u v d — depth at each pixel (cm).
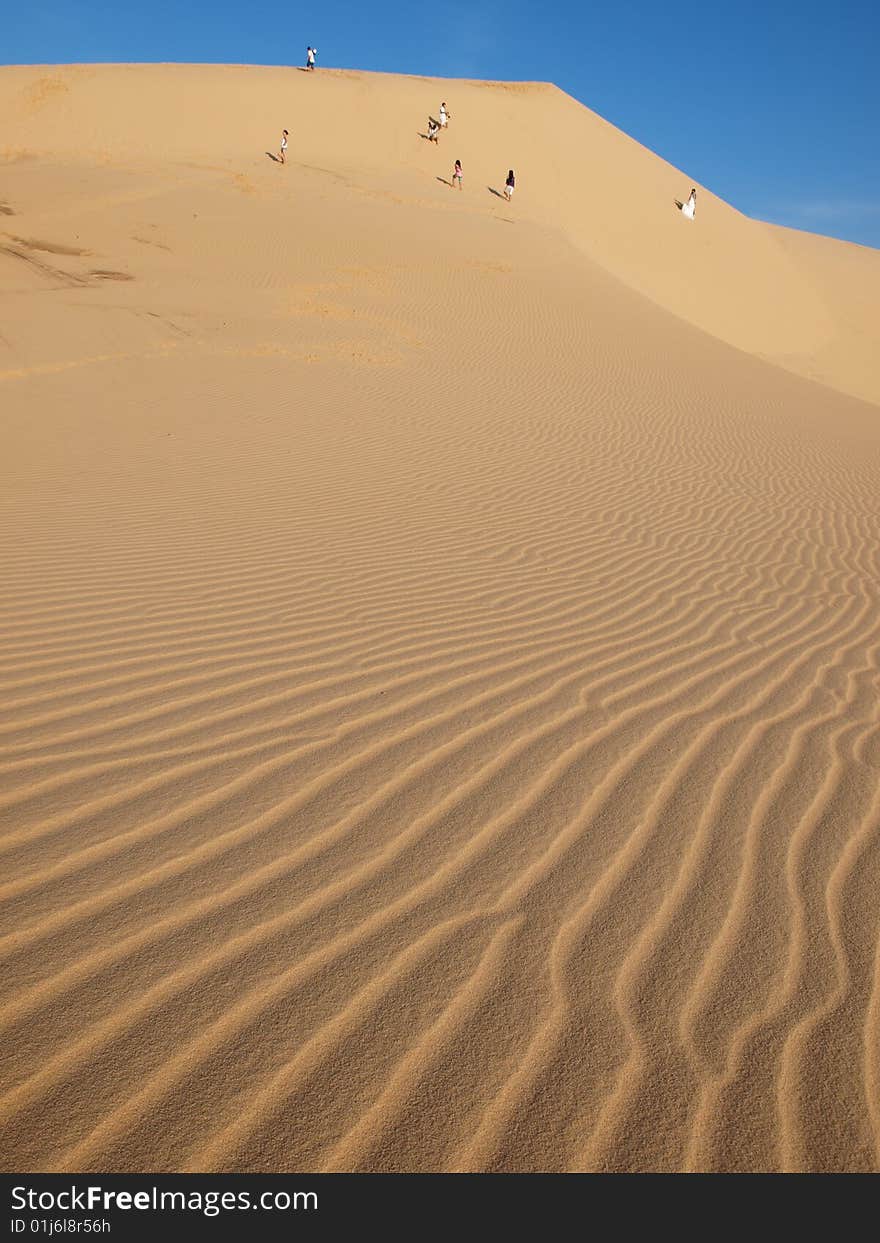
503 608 525
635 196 3762
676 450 1123
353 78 4225
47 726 333
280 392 1223
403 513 757
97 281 1805
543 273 2223
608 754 335
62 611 466
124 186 2558
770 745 350
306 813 281
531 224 2880
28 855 248
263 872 248
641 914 238
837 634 518
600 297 2117
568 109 4316
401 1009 199
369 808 286
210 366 1322
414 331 1689
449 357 1543
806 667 453
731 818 290
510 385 1406
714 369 1692
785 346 3141
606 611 534
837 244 5419
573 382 1473
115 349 1354
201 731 336
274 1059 183
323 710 363
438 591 550
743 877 257
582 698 392
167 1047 185
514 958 218
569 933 228
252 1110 172
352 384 1307
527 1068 185
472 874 253
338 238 2262
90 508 697
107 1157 161
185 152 3309
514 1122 173
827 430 1327
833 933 232
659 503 870
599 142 4109
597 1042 192
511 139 3881
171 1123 168
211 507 728
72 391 1127
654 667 439
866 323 3562
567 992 207
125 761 309
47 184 2533
